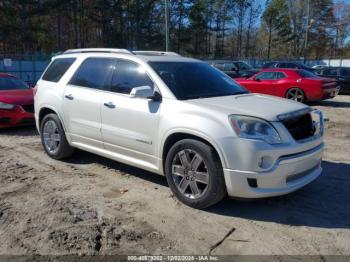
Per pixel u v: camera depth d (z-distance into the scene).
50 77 6.50
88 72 5.79
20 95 9.05
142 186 5.18
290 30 73.81
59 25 56.75
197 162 4.31
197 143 4.26
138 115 4.86
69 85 5.98
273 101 4.77
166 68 5.10
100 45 58.12
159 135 4.64
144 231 3.91
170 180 4.61
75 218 4.18
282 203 4.62
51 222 4.08
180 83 4.95
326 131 9.31
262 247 3.63
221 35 71.38
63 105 5.98
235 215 4.30
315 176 4.58
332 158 6.66
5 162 6.31
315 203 4.64
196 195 4.38
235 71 23.55
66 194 4.88
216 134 4.09
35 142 7.81
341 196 4.86
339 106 14.64
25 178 5.49
